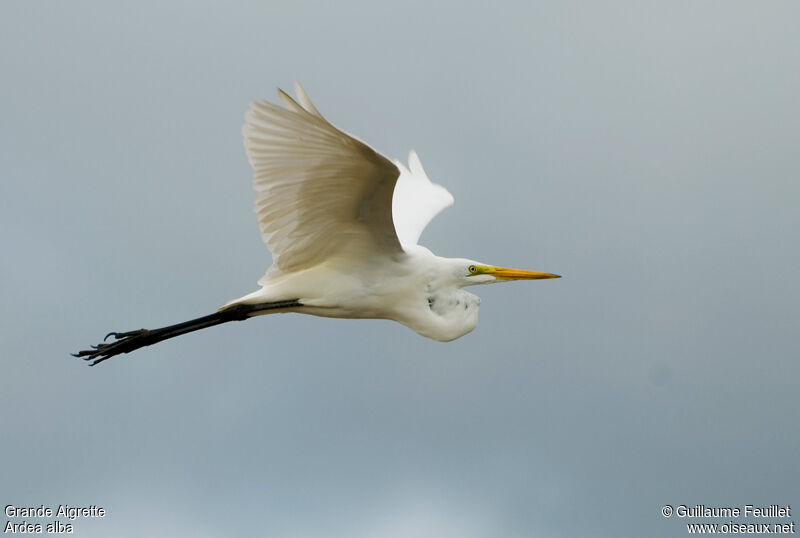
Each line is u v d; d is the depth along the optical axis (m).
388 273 11.71
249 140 9.80
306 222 10.90
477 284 12.45
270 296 11.64
